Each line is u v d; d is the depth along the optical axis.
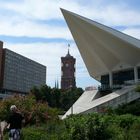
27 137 12.80
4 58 120.69
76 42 50.88
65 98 86.38
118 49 47.16
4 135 13.05
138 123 13.45
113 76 52.56
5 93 120.44
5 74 120.88
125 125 14.22
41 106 18.70
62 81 145.75
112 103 36.94
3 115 18.06
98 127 11.26
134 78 48.16
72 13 45.94
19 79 132.12
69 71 146.12
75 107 40.16
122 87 44.91
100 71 55.88
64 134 12.22
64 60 147.12
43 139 12.62
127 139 11.38
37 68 150.00
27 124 17.80
